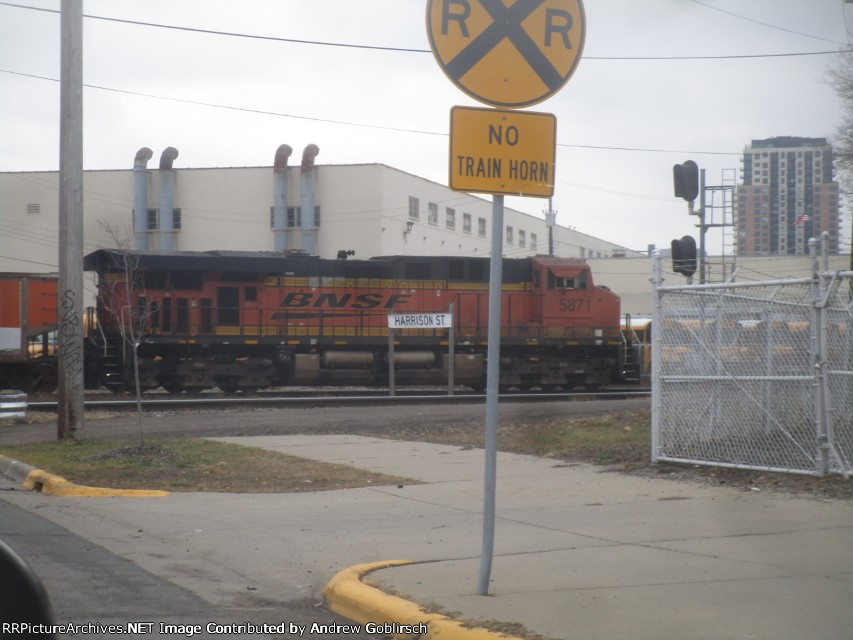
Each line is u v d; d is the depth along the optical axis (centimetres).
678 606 602
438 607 614
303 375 2889
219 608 665
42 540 893
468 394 2773
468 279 3075
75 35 1675
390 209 4647
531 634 550
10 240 4872
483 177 641
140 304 2689
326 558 809
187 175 4788
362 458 1436
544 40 663
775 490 1033
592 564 729
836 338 1088
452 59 643
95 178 4797
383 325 2984
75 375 1667
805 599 613
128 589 712
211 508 1072
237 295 2850
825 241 1073
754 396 1162
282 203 4659
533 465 1320
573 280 3159
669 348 1251
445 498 1088
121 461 1401
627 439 1489
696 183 1450
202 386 2828
